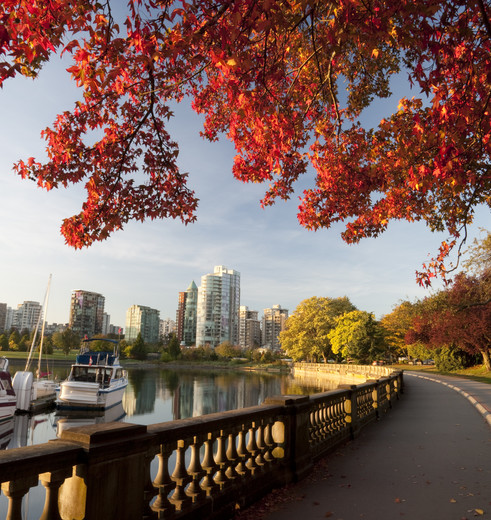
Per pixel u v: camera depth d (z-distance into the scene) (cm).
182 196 804
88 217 738
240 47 462
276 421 636
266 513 509
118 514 338
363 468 721
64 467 305
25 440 2602
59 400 3528
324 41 593
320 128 970
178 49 475
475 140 605
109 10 473
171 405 4312
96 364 4022
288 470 632
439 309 3891
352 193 961
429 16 411
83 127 707
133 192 782
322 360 11594
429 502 548
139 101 768
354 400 1034
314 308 9712
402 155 646
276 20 448
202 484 476
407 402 1873
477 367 5006
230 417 509
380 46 830
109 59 508
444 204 918
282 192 1038
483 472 694
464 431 1105
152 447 389
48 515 299
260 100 625
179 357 14000
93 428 344
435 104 489
